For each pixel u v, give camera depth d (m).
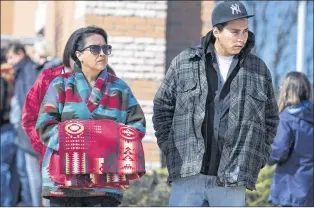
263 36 36.12
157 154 31.91
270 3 35.94
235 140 14.27
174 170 14.45
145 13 32.69
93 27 14.02
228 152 14.24
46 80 14.23
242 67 14.49
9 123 25.12
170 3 33.06
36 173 24.72
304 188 20.09
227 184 14.18
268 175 25.67
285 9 35.91
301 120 19.88
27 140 24.50
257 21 36.09
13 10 66.94
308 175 20.08
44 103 13.70
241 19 14.14
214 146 14.32
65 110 13.62
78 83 13.80
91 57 13.75
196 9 33.03
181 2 33.00
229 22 14.13
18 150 25.34
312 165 20.11
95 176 13.32
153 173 26.78
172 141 14.60
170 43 33.03
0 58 25.98
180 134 14.44
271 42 36.12
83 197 13.67
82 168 13.18
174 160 14.48
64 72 14.44
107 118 13.67
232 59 14.54
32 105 14.15
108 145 13.34
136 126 13.77
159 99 14.82
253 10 36.12
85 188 13.40
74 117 13.59
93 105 13.66
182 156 14.36
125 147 13.44
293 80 19.98
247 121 14.30
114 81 13.98
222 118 14.32
